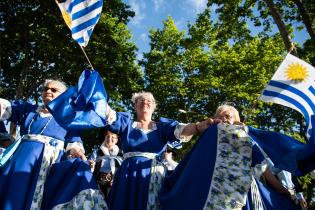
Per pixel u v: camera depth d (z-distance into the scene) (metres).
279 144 3.59
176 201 3.48
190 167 3.55
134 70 17.52
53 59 15.45
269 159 3.80
